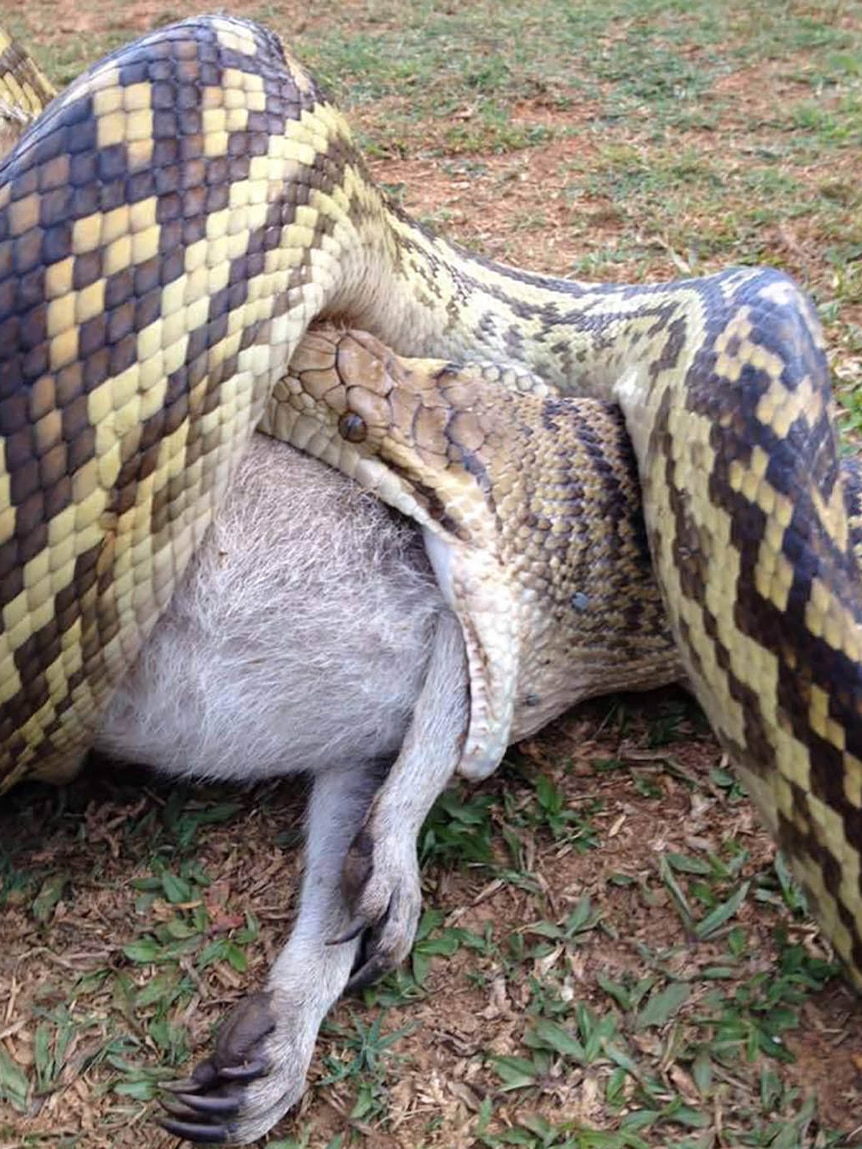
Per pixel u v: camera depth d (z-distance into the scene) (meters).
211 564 0.42
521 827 0.46
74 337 0.36
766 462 0.38
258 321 0.40
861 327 0.72
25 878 0.43
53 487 0.36
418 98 1.14
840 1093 0.37
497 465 0.45
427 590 0.44
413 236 0.58
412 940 0.41
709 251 0.82
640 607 0.47
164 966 0.41
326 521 0.43
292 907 0.43
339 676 0.44
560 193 0.92
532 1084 0.37
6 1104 0.37
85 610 0.38
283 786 0.48
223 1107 0.36
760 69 1.18
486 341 0.60
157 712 0.43
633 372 0.49
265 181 0.41
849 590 0.36
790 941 0.41
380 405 0.44
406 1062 0.38
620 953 0.41
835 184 0.89
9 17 1.51
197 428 0.39
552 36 1.31
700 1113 0.37
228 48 0.42
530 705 0.47
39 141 0.37
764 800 0.38
